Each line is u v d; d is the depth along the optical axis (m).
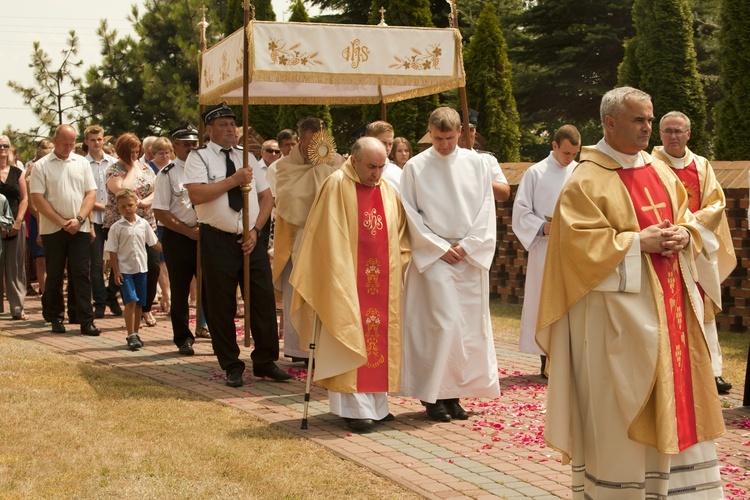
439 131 7.40
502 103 20.45
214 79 9.54
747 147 16.56
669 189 5.00
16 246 12.48
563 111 30.39
